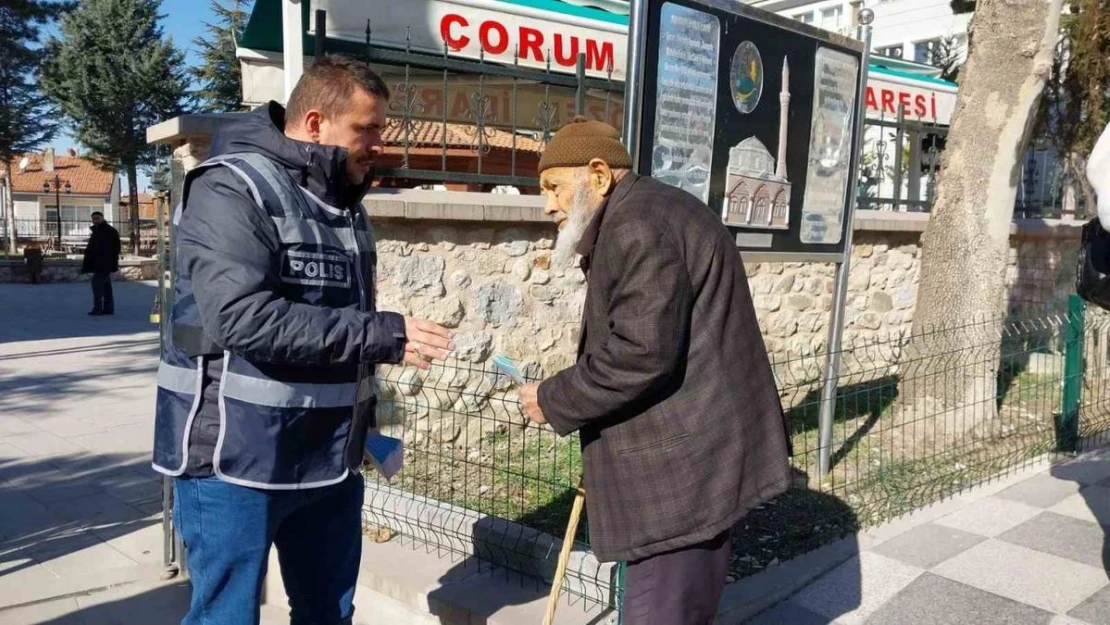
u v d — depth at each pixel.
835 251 4.77
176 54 34.03
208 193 2.15
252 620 2.30
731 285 2.23
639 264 2.09
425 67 4.81
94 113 33.25
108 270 15.47
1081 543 3.99
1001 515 4.34
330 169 2.31
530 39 6.16
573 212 2.30
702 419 2.17
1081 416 6.10
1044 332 6.84
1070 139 9.88
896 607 3.37
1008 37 5.50
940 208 5.86
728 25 4.01
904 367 5.91
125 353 11.15
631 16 3.60
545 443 5.30
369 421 2.67
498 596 3.23
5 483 5.56
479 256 5.14
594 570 3.14
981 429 5.70
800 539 3.88
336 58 2.37
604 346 2.13
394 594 3.42
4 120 29.89
